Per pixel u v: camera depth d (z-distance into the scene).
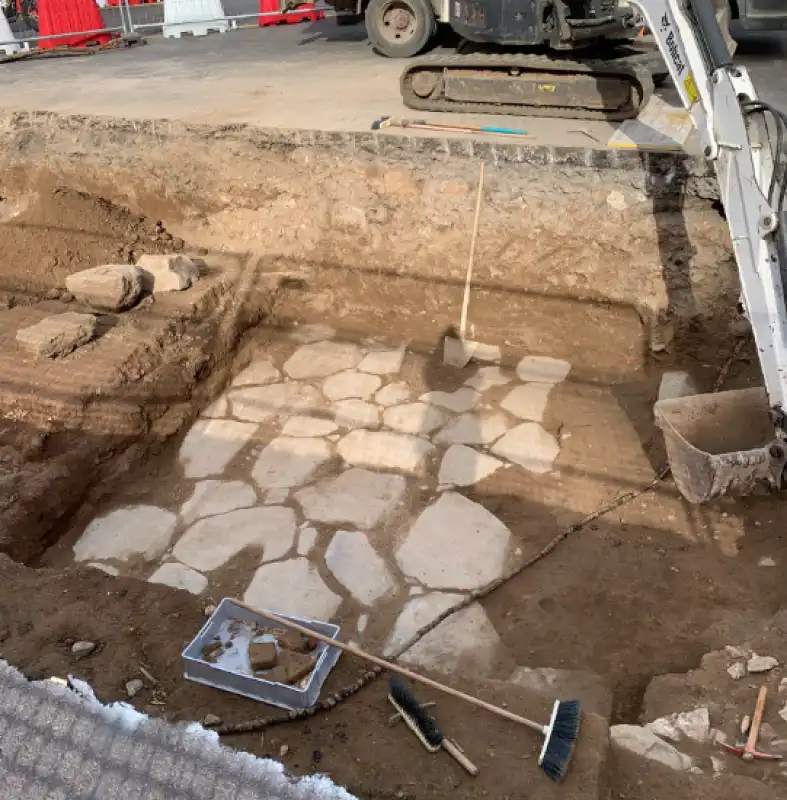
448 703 3.12
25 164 8.27
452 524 5.09
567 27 6.77
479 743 2.94
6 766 2.71
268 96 8.55
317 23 13.79
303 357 6.82
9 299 7.04
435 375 6.48
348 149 6.86
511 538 4.97
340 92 8.53
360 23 13.24
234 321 6.86
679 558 4.69
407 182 6.69
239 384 6.56
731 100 3.96
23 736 2.79
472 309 6.75
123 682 3.31
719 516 4.91
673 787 2.94
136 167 7.75
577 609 4.46
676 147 5.81
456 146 6.47
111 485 5.48
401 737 2.98
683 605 4.39
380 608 4.55
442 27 10.45
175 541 5.08
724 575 4.54
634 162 5.92
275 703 3.15
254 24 14.54
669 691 3.69
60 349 6.02
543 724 3.00
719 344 5.99
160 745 2.76
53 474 5.14
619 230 6.09
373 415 6.09
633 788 2.94
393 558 4.87
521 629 4.37
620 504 5.11
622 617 4.38
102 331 6.40
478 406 6.10
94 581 4.06
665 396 5.89
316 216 7.10
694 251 5.93
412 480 5.47
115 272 6.67
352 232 6.99
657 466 5.36
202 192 7.54
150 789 2.65
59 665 3.41
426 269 6.80
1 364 5.95
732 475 4.16
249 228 7.50
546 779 2.79
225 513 5.28
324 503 5.32
